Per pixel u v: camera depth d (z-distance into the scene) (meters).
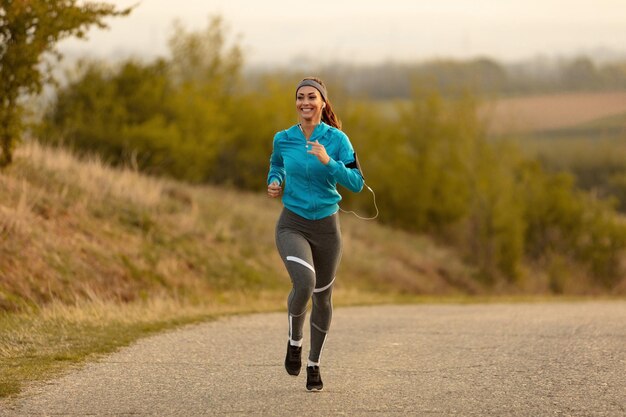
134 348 11.78
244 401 8.31
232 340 12.95
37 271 17.42
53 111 36.62
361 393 8.74
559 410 7.94
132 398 8.41
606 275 50.06
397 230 55.31
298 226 8.47
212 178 48.56
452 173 54.59
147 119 39.31
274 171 8.81
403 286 37.56
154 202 27.77
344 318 17.56
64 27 20.30
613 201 52.28
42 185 22.95
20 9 19.92
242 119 49.78
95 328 13.54
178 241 26.09
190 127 40.56
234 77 49.78
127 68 39.50
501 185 48.34
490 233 47.66
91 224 22.62
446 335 13.84
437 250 51.66
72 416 7.63
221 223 30.53
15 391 8.65
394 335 13.88
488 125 50.88
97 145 36.31
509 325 15.50
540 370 10.13
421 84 57.88
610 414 7.78
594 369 10.13
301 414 7.75
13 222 18.38
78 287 18.20
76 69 37.59
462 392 8.80
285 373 9.95
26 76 20.45
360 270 36.78
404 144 59.12
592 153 83.88
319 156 7.99
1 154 21.69
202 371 10.03
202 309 18.52
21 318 14.13
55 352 11.03
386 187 58.09
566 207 50.88
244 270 27.27
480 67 53.44
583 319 16.80
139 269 21.80
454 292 41.56
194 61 47.66
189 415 7.71
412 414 7.77
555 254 50.19
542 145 68.31
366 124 58.31
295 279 8.24
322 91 8.53
